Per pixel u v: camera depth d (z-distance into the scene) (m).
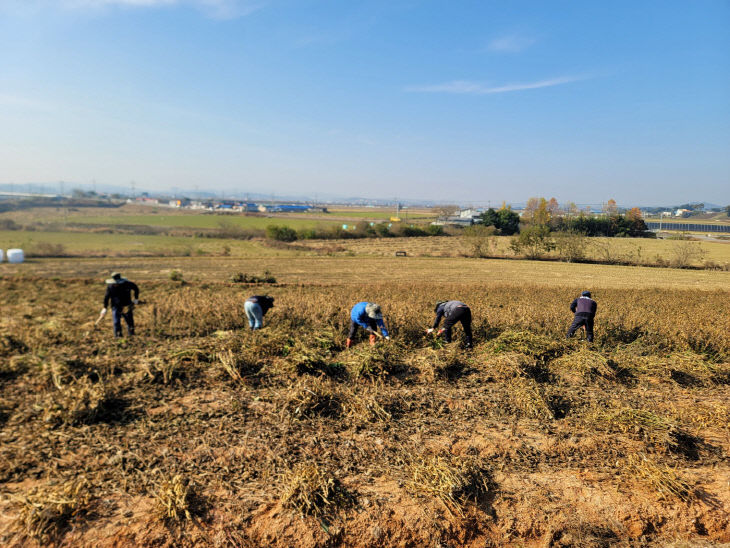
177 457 5.01
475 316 11.97
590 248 48.00
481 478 4.91
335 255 43.06
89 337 10.05
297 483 4.48
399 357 8.23
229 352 7.57
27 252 34.00
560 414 6.58
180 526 4.05
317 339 9.04
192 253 39.66
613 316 12.52
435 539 4.31
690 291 25.67
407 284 25.88
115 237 48.72
